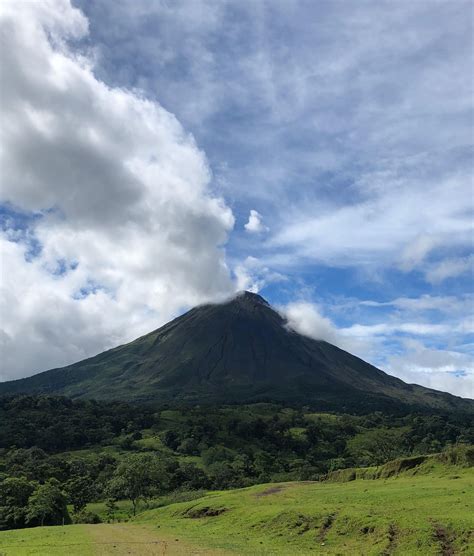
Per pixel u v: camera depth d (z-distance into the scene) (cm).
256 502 8156
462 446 9488
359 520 5278
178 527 7575
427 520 4731
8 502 11156
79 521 11938
